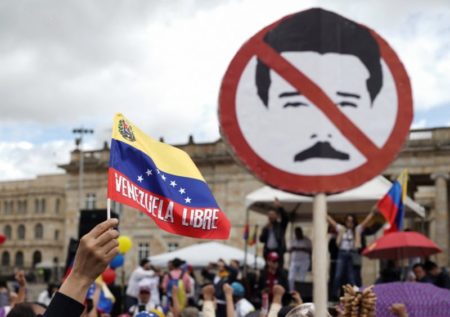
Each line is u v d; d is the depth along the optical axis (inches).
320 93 170.1
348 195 735.1
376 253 591.8
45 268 3978.8
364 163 168.4
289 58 171.6
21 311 271.1
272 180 168.1
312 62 171.6
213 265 1037.2
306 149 168.1
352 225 658.2
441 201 2219.5
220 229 222.5
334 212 844.6
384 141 169.9
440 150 2228.1
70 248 739.4
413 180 2373.3
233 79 171.3
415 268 587.5
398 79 172.4
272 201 786.2
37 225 5285.4
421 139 2246.6
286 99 170.4
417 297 303.6
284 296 505.4
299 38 172.4
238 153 169.3
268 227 704.4
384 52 173.2
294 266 728.3
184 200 218.1
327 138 168.2
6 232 5398.6
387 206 600.1
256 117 170.4
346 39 173.0
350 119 169.8
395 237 515.5
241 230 2493.8
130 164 207.2
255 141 169.8
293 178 167.6
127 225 2839.6
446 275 578.2
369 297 198.2
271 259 644.7
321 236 160.9
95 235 127.5
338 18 173.3
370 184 745.6
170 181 217.0
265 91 170.9
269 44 172.2
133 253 2810.0
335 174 166.9
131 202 203.5
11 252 5324.8
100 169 2935.5
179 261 837.8
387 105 171.5
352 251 649.0
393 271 609.6
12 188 5418.3
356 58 172.4
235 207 2524.6
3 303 719.1
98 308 599.8
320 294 154.8
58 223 5275.6
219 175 2578.7
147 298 674.2
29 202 5310.0
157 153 217.9
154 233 2795.3
